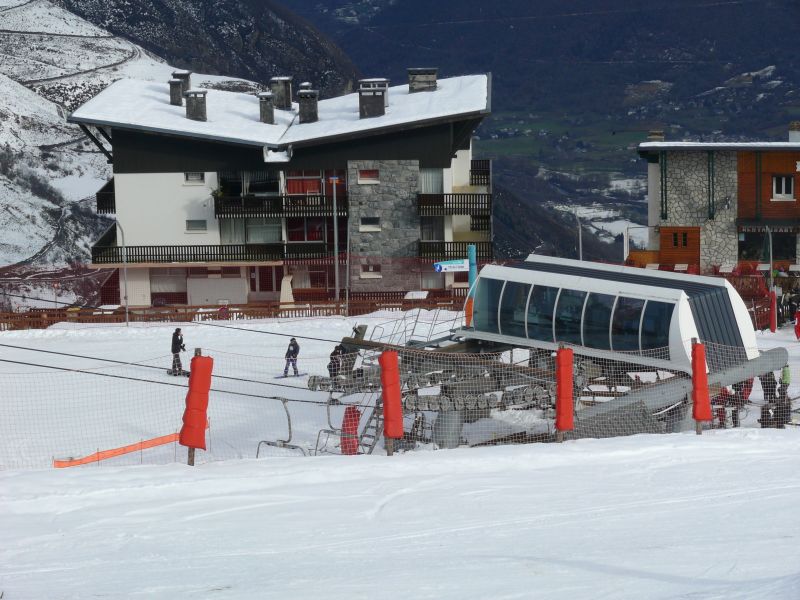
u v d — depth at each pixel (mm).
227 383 39750
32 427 33000
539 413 29297
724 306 29531
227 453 29156
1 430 32500
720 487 17625
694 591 11531
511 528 15383
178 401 36781
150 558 14031
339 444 29469
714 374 28016
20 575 13367
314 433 31484
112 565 13727
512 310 30875
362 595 12086
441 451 20359
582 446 20734
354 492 17594
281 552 14281
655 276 30719
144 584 12820
